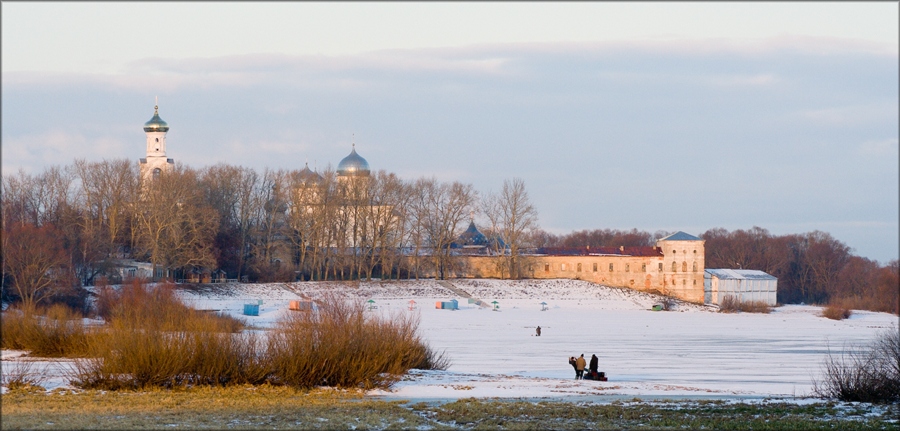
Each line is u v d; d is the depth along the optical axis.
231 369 87.69
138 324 91.06
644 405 80.81
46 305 163.88
